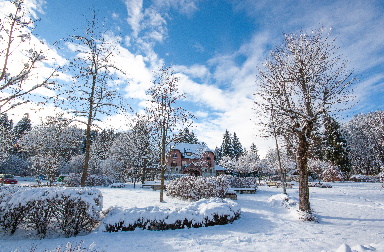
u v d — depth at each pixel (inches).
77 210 279.9
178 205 492.1
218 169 2349.9
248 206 529.0
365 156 2028.8
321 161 1428.4
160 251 219.8
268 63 528.1
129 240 253.6
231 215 352.8
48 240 252.8
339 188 959.0
